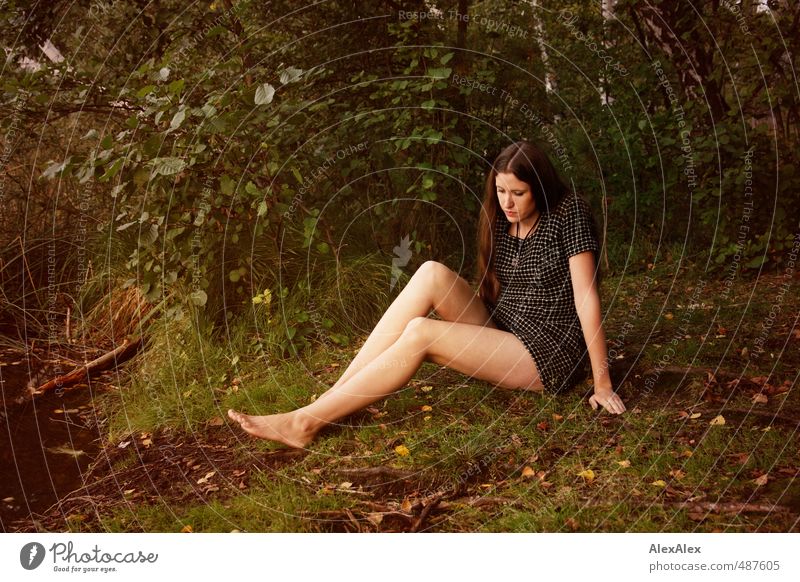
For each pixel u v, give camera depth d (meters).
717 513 2.18
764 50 4.63
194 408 3.25
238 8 4.26
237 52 4.25
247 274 3.89
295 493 2.49
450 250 4.99
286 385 3.39
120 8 4.94
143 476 2.78
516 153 2.88
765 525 2.12
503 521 2.26
